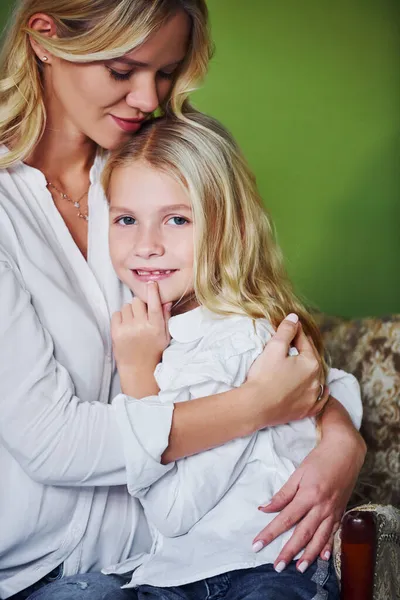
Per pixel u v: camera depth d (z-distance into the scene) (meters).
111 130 1.59
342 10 3.67
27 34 1.54
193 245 1.63
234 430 1.46
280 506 1.50
